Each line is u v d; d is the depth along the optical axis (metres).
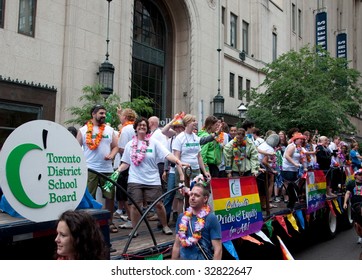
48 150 3.46
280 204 8.54
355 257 7.80
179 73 20.31
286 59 21.58
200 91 20.36
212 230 4.08
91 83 14.08
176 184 6.43
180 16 20.06
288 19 32.34
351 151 13.99
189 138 6.35
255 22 27.06
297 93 19.84
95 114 5.64
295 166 7.87
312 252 8.27
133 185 5.43
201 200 4.12
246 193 5.91
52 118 12.72
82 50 13.79
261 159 7.68
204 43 20.94
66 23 13.40
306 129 19.75
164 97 19.81
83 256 2.52
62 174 3.57
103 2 14.75
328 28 41.16
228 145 7.17
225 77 23.20
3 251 3.50
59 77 13.15
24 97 11.83
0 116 11.27
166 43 20.09
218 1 22.48
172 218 7.27
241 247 5.96
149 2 19.08
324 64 21.42
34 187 3.30
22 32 12.13
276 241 6.98
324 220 9.66
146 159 5.47
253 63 26.44
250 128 8.49
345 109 20.27
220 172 7.36
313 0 37.88
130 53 15.98
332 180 10.88
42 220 3.34
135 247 4.57
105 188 5.29
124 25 15.70
